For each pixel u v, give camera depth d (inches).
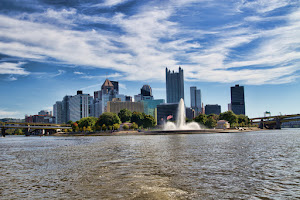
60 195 978.7
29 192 1035.9
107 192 1004.6
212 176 1250.6
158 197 925.2
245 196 922.1
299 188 1018.1
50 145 4244.6
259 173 1311.5
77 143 4520.2
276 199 885.8
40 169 1611.7
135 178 1239.5
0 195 1002.7
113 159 1967.3
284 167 1480.1
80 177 1300.4
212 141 3796.8
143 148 2859.3
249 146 2849.4
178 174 1312.7
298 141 3634.4
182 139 4554.6
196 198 906.1
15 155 2630.4
